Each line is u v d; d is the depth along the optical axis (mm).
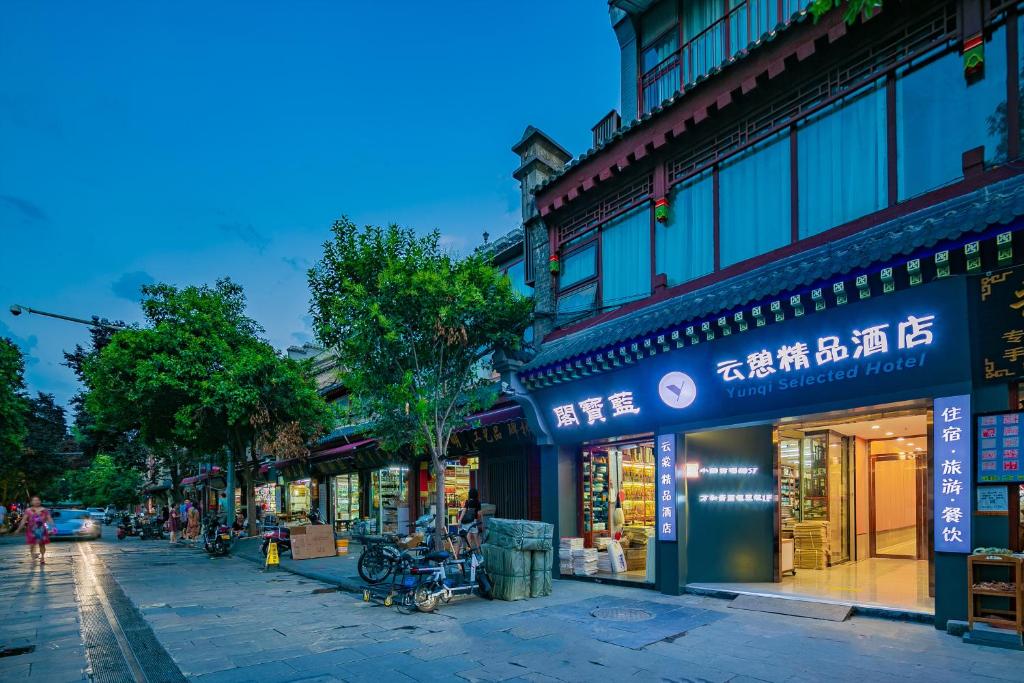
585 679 5066
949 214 6152
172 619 7785
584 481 11539
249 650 6141
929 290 6219
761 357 7781
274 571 13164
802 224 8062
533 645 6160
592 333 10617
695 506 9141
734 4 9727
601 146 10703
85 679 5258
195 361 17250
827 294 6785
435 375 10250
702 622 7012
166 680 5191
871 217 7215
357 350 9883
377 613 7973
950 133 6777
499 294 10508
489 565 8930
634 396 9594
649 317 9219
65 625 7496
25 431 28422
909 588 8359
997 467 5816
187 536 25016
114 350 17094
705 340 8305
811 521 11109
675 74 10664
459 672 5305
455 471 15953
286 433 18203
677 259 9719
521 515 13062
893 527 13273
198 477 33219
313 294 10891
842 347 6977
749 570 9062
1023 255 5500
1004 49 6469
